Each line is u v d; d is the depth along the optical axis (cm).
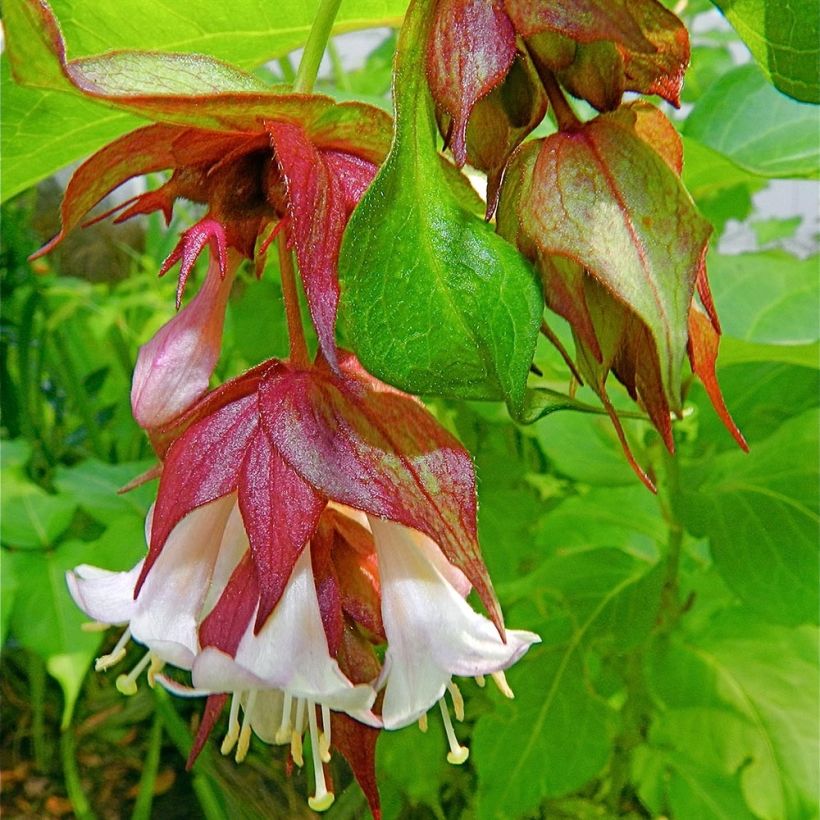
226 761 19
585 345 7
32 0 6
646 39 6
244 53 10
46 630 17
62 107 10
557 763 16
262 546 6
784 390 16
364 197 6
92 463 20
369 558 7
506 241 6
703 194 15
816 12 7
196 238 7
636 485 17
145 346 7
